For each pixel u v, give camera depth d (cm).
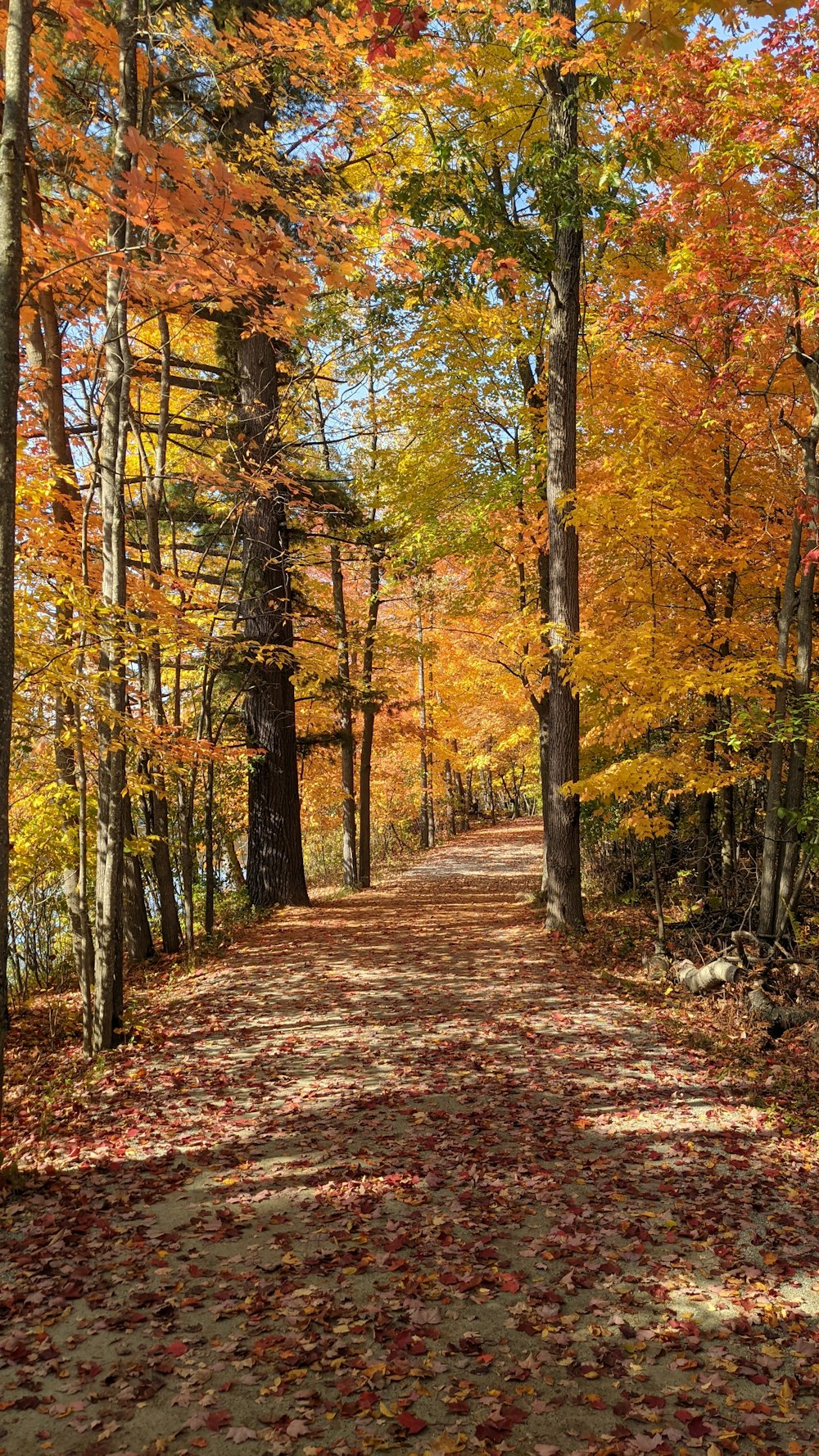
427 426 1397
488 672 1866
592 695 1224
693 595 1055
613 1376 325
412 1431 298
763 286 841
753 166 761
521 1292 378
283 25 902
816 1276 388
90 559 941
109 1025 788
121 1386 325
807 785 988
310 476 1580
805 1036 710
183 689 1636
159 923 1527
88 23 679
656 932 1070
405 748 2816
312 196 1073
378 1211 456
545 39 916
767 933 854
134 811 1360
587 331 988
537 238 998
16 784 951
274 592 1507
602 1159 512
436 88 1051
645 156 874
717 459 995
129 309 782
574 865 1191
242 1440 297
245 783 1627
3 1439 299
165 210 424
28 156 745
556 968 995
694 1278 387
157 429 1192
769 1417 303
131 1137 574
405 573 1525
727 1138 536
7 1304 380
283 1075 682
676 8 289
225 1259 414
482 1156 518
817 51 705
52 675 763
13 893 1041
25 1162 543
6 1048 871
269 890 1580
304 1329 356
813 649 972
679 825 1298
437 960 1076
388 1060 705
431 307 1239
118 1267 409
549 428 1167
